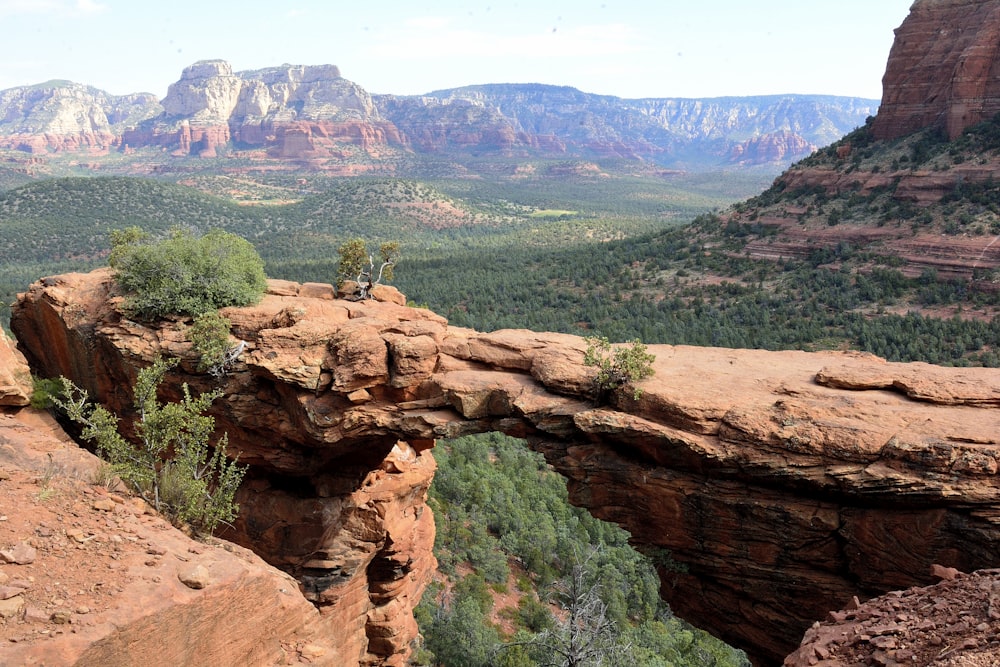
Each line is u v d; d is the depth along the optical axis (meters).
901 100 111.19
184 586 12.05
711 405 19.25
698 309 93.94
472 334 25.47
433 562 32.25
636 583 46.53
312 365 23.72
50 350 29.16
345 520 26.98
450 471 50.69
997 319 73.31
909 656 10.23
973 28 104.12
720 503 19.11
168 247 27.78
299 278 127.62
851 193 108.06
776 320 86.06
